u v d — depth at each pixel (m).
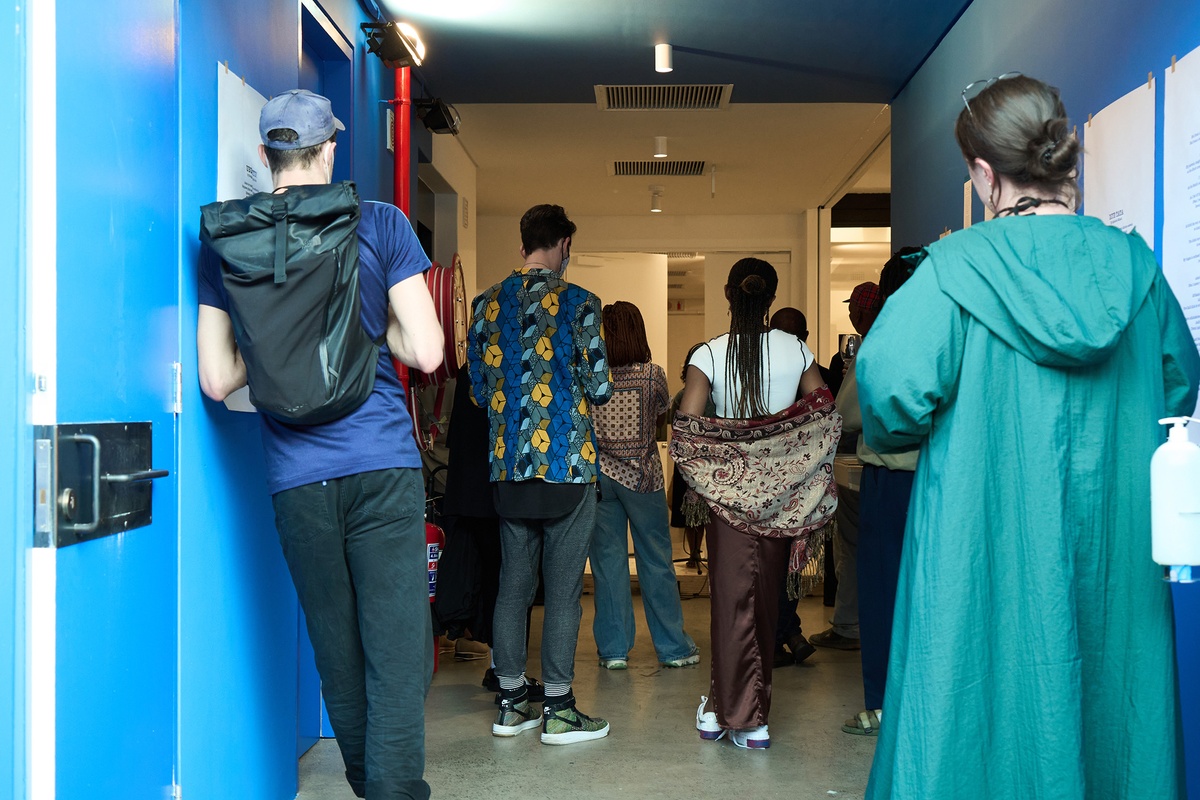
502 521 3.15
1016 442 1.43
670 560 4.16
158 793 1.75
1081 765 1.37
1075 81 2.75
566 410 3.00
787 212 9.22
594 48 4.43
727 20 4.05
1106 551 1.44
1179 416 1.50
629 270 8.78
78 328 1.45
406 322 1.94
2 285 1.33
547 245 3.18
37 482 1.37
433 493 4.16
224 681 2.05
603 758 2.94
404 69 3.88
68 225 1.42
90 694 1.48
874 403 1.49
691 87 5.09
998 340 1.45
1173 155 2.15
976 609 1.41
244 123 2.19
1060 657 1.38
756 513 2.86
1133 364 1.45
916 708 1.42
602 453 4.06
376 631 1.92
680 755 2.96
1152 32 2.28
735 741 3.04
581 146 6.76
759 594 2.93
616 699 3.61
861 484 3.15
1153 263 1.48
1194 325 2.06
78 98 1.45
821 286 9.02
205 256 1.89
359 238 1.91
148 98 1.70
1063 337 1.36
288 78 2.54
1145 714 1.40
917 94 4.63
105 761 1.53
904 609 1.53
